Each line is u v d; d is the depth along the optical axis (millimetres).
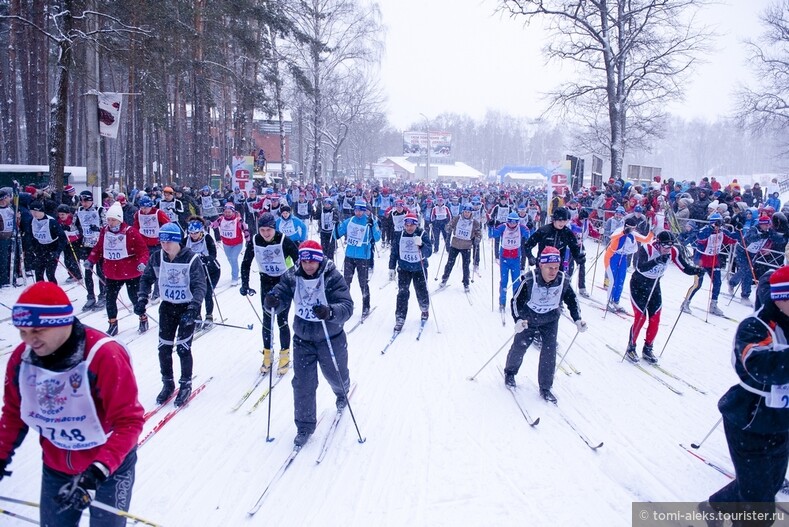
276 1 22906
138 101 18156
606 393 5727
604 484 3941
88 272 8352
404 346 7207
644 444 4574
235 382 5750
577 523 3459
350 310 4281
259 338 7469
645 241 6527
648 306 6562
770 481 2971
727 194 14188
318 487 3809
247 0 19391
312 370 4348
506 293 9125
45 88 22078
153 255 5133
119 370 2344
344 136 40625
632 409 5320
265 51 22875
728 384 6078
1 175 14695
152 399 5188
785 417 2828
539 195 27969
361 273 8547
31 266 8562
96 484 2203
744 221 12031
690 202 14461
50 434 2367
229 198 17750
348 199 18453
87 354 2291
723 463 4277
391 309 9383
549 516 3527
